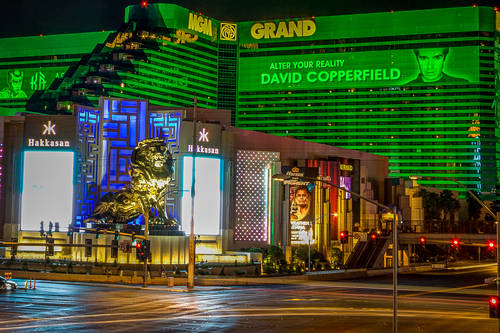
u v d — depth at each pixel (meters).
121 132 110.56
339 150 151.38
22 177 108.81
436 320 44.31
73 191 107.44
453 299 63.19
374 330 38.41
